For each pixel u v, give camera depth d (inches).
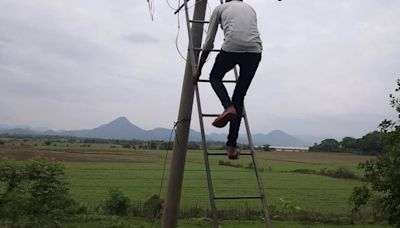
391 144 411.2
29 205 581.0
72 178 1959.9
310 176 2615.7
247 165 3496.6
